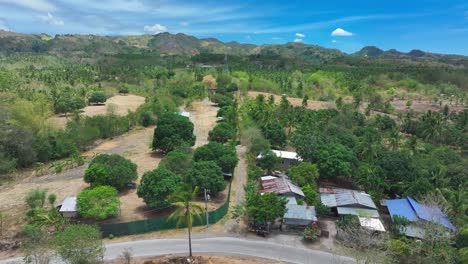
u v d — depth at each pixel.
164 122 92.06
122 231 53.62
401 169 71.50
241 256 49.19
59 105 134.62
